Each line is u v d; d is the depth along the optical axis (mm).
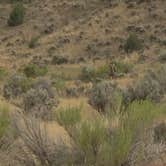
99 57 81250
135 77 44312
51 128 11859
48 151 7980
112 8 99375
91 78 52094
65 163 7754
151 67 59250
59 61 80812
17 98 26172
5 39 103125
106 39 88125
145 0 97125
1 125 8727
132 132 7949
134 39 80250
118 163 7348
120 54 80500
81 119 8531
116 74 49094
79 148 7629
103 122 7840
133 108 8422
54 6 113875
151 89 20734
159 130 10617
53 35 96625
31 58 86375
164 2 95250
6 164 8203
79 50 86875
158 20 89938
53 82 37219
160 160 8492
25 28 106875
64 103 22359
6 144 8555
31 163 8047
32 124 8219
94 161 7441
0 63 84750
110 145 7309
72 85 43438
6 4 125125
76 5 109438
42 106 18703
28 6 119188
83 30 94250
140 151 7820
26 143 8070
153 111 8586
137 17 92688
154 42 81562
